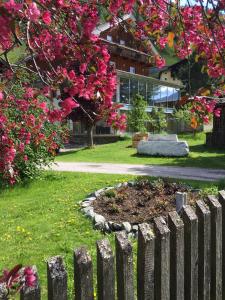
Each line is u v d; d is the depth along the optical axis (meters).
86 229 7.03
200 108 3.32
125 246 2.66
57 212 8.24
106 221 7.21
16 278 2.13
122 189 9.00
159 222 2.96
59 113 2.66
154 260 2.92
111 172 14.69
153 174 14.29
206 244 3.36
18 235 6.95
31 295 2.14
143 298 2.83
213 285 3.50
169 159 19.64
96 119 2.88
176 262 3.06
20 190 11.39
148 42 4.02
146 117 34.34
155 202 8.16
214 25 3.07
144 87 40.00
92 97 2.63
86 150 25.30
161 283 2.90
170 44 3.37
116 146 27.16
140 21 3.72
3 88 2.84
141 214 7.61
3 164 3.71
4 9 1.56
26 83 4.13
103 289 2.55
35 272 2.18
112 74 2.61
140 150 21.52
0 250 6.26
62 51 2.63
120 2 3.03
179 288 3.09
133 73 39.62
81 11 2.71
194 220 3.18
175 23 3.35
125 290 2.66
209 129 35.81
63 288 2.32
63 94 2.73
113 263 2.57
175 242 3.05
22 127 4.59
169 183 9.29
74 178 12.71
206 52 3.42
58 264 2.34
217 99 3.39
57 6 2.45
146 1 3.36
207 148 24.44
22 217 8.19
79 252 2.48
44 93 2.61
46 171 14.10
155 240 2.91
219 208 3.48
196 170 15.74
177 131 38.44
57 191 10.71
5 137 3.74
